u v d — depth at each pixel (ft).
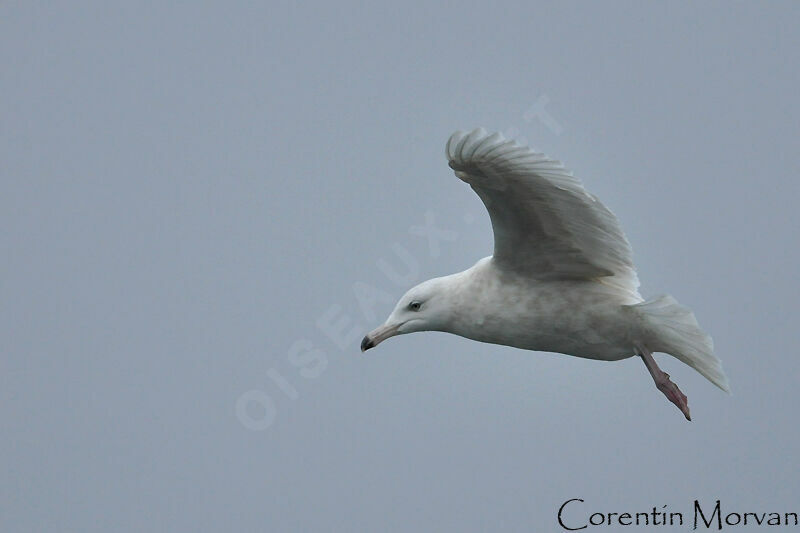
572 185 41.22
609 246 44.29
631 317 44.96
